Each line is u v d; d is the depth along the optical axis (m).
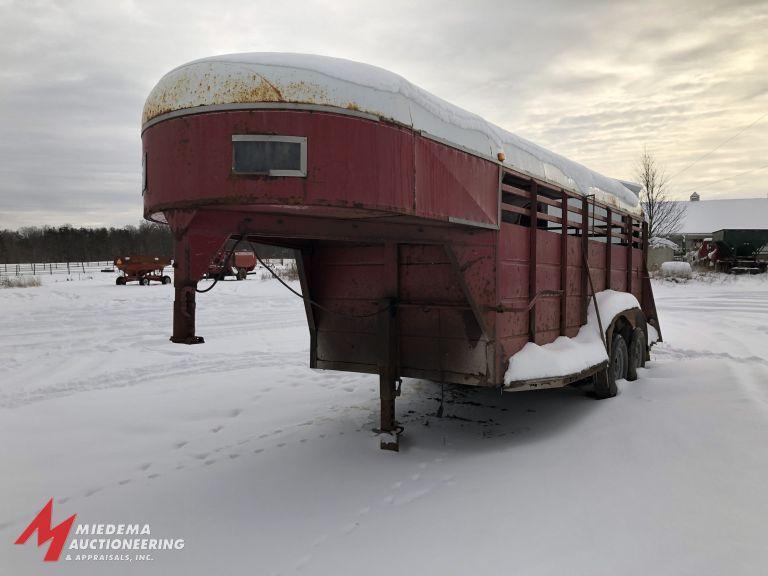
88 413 6.25
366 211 3.57
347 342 5.66
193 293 3.46
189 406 6.53
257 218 3.60
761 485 3.46
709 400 5.44
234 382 7.75
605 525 3.12
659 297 22.16
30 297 20.48
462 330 4.88
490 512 3.43
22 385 7.59
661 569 2.64
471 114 4.54
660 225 35.66
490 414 6.00
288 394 7.08
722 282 28.61
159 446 5.18
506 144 4.95
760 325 13.95
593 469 3.98
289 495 3.93
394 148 3.64
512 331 4.95
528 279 5.21
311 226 3.80
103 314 15.92
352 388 7.38
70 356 9.70
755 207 52.84
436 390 7.21
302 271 5.76
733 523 3.03
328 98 3.37
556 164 5.86
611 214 7.32
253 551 3.16
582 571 2.69
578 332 6.26
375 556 3.02
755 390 5.68
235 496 3.96
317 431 5.48
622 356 6.82
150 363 9.08
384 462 4.54
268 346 10.76
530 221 5.27
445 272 4.94
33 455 4.95
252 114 3.28
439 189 4.04
